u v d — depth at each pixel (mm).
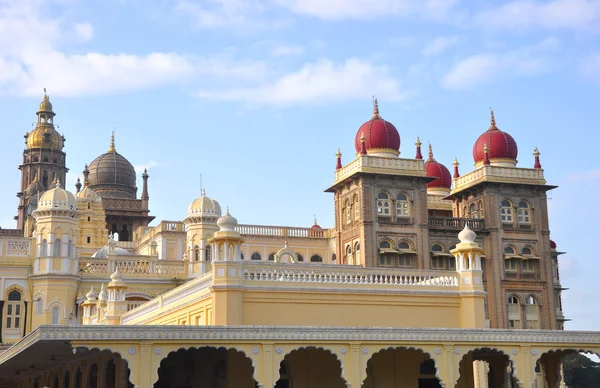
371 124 61812
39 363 38625
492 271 62156
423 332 29672
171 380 35406
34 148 102812
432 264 61438
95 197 74688
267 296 31125
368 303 32719
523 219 64125
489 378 36750
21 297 56719
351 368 28344
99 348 25469
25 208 99625
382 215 59719
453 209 68188
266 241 67812
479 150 65312
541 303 62875
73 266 57188
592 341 32188
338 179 63062
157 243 67938
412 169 60969
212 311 30453
